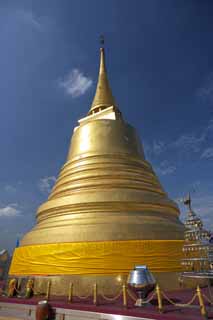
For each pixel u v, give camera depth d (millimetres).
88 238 12570
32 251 13539
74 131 21391
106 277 11500
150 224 13500
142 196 15086
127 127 20000
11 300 11156
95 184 15727
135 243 12398
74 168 17609
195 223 10852
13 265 14914
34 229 15695
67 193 16266
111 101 24141
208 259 9945
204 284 13414
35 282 12469
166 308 8531
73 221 13883
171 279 12047
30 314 10039
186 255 12117
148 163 19891
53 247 12836
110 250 12148
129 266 11766
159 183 18672
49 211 15836
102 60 27531
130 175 16547
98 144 18219
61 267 12164
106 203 14500
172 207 16578
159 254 12438
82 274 11695
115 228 12852
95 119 21344
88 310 8867
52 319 9305
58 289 11688
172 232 13836
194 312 7941
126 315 8172
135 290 9094
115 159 17484
